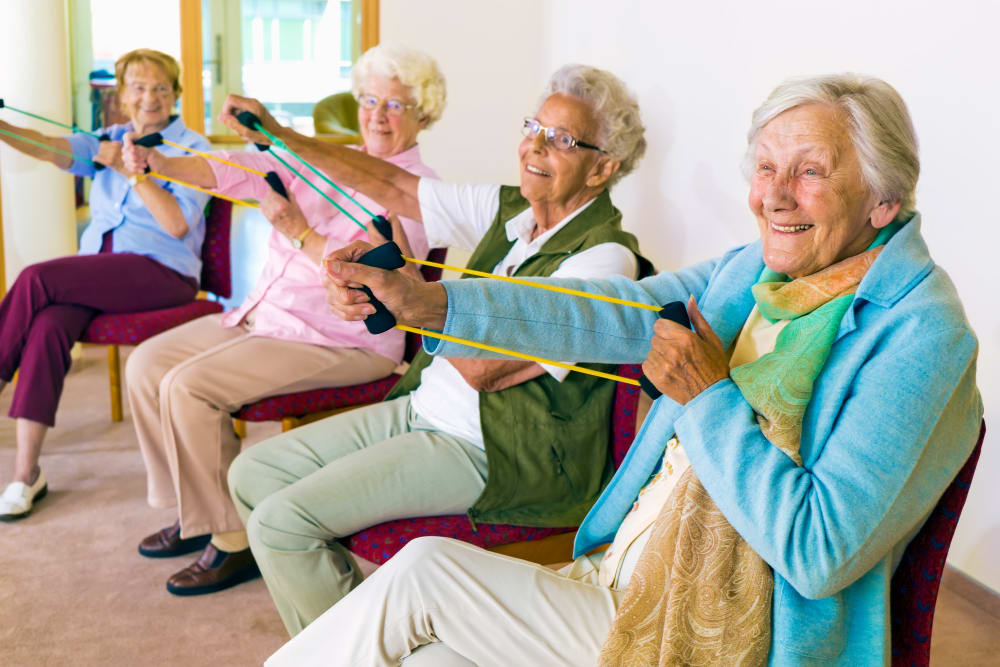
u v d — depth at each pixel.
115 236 2.96
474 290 1.28
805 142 1.16
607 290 1.42
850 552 1.07
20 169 3.60
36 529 2.58
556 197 1.84
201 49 3.74
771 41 2.79
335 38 3.87
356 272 1.18
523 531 1.70
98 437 3.20
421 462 1.72
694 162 3.20
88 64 3.89
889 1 2.38
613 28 3.60
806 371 1.13
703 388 1.16
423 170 2.52
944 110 2.25
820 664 1.13
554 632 1.26
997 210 2.13
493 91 4.07
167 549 2.46
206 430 2.22
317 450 1.89
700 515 1.18
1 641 2.07
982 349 2.21
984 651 2.12
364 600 1.29
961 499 1.16
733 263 1.39
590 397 1.71
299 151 2.11
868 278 1.13
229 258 3.13
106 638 2.10
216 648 2.09
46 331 2.68
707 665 1.15
